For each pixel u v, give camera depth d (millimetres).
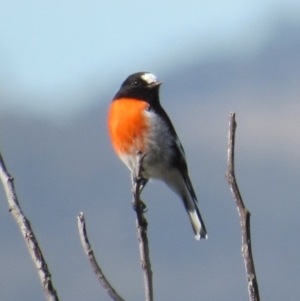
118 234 24828
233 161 6105
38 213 26812
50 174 29625
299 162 29062
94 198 27844
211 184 27047
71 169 29578
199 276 22797
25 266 22297
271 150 29578
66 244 24219
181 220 24234
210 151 30375
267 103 38281
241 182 27781
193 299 22406
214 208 25562
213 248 23406
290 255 24125
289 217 25781
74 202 27125
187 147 30938
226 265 22906
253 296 5945
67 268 22922
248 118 35562
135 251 23953
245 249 5992
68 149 31578
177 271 22875
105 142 32094
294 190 26953
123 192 27547
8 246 22812
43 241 24953
